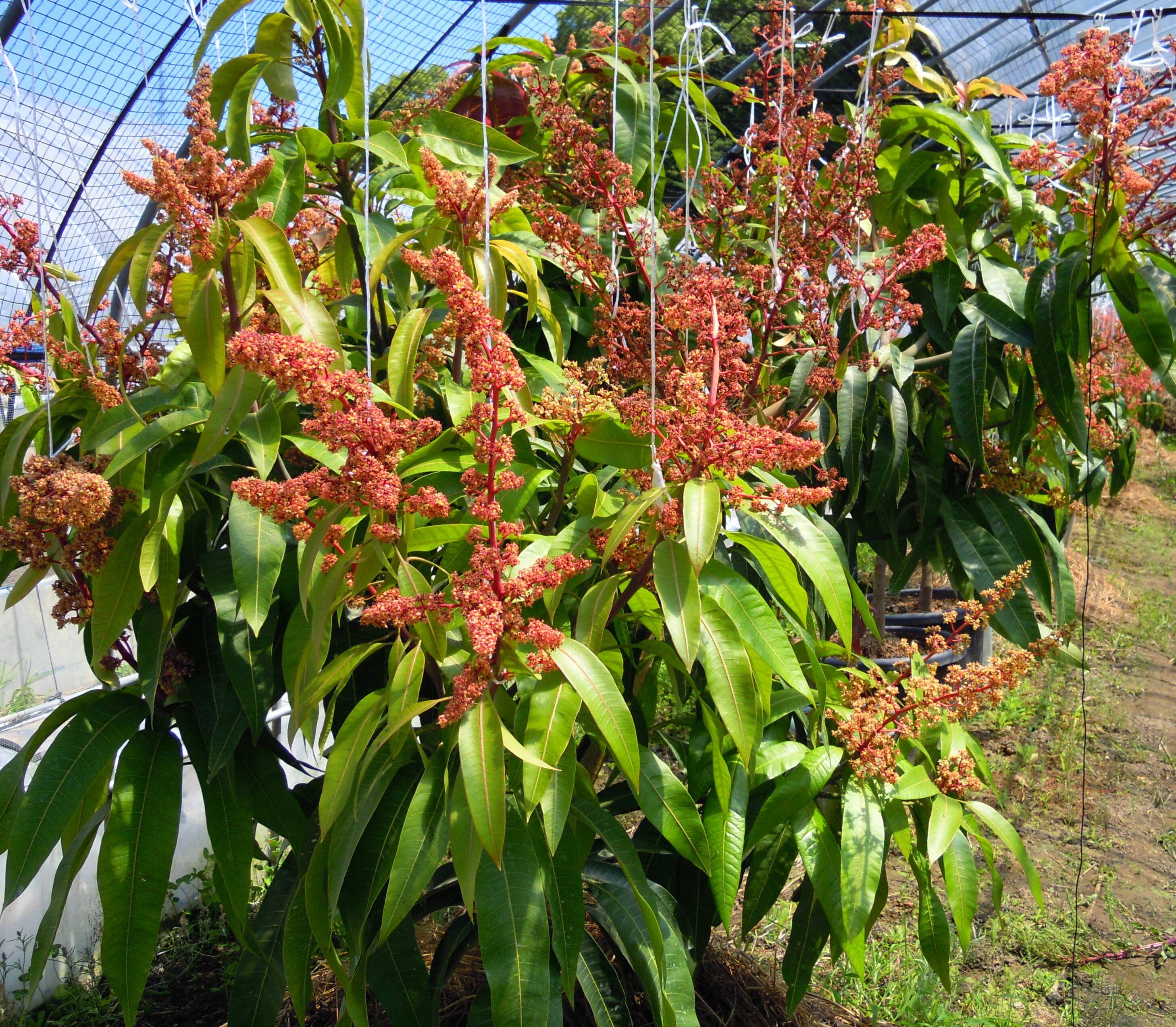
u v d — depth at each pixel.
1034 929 2.28
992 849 1.45
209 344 0.96
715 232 1.64
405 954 1.18
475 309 0.85
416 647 0.98
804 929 1.49
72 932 2.15
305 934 1.13
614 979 1.28
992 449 2.06
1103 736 3.36
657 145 1.72
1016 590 1.78
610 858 1.37
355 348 1.39
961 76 5.30
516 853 1.03
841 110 5.37
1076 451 2.48
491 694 0.97
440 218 1.09
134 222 4.21
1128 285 1.71
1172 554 5.92
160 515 1.07
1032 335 1.81
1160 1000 2.05
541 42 1.72
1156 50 1.78
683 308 1.07
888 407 1.87
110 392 1.17
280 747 1.31
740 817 1.27
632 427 1.02
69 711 1.21
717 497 0.93
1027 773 3.08
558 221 1.34
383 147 1.31
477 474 0.89
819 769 1.32
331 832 1.05
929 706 1.37
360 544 1.00
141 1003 2.05
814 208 1.53
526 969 0.96
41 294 1.21
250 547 1.08
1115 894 2.44
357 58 1.26
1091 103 1.62
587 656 0.94
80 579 1.20
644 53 1.71
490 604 0.85
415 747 1.11
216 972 2.15
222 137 1.31
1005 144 1.99
